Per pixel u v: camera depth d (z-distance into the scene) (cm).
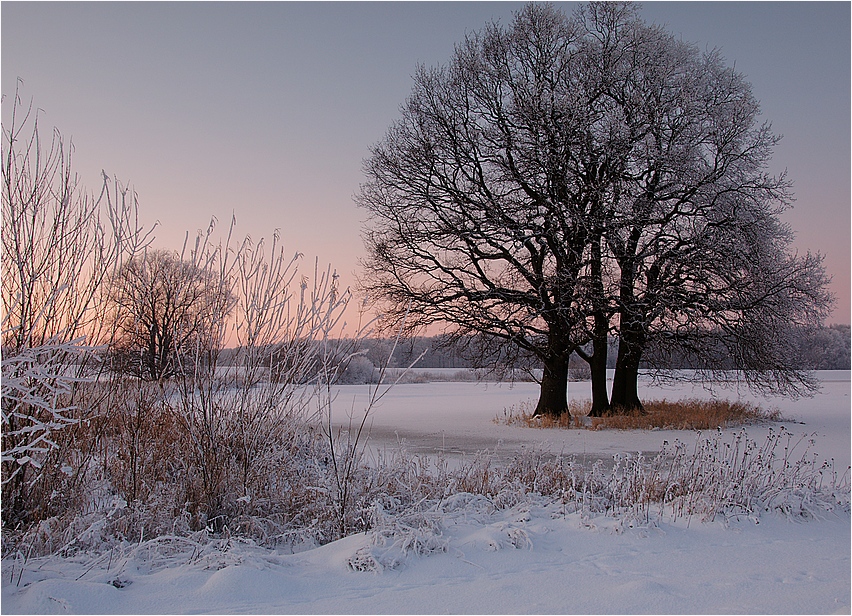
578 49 2230
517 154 2203
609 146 2003
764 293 2039
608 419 2039
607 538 585
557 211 2014
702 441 947
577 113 2020
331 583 454
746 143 2173
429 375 6944
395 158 2258
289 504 657
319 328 688
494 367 2316
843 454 1341
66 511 554
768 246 2152
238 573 435
